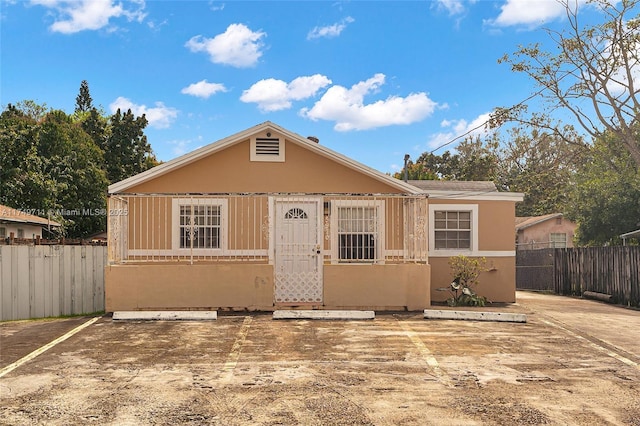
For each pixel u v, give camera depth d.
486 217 16.91
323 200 14.81
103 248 15.97
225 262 14.47
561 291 23.72
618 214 29.39
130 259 14.33
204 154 14.65
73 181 30.94
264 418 6.43
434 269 16.64
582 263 21.91
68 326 11.55
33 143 28.03
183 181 14.69
